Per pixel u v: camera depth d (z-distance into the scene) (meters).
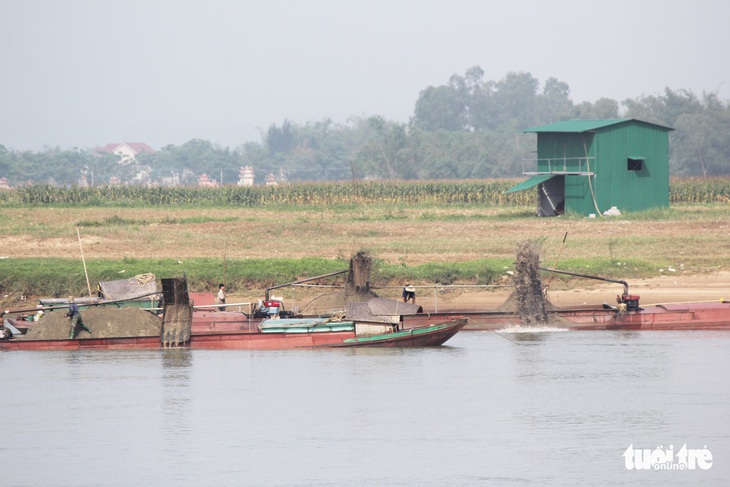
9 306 165.25
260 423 95.69
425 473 80.38
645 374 114.38
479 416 97.44
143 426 95.06
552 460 83.62
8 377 116.69
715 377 112.56
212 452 86.56
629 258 188.88
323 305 142.75
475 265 178.88
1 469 82.50
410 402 103.06
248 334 132.50
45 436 91.94
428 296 166.62
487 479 78.94
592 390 107.06
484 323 142.25
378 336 131.00
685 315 143.00
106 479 79.81
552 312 143.62
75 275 171.75
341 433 92.06
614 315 142.88
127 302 140.25
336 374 116.88
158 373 118.69
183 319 133.00
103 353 131.00
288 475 80.19
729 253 197.62
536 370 117.25
